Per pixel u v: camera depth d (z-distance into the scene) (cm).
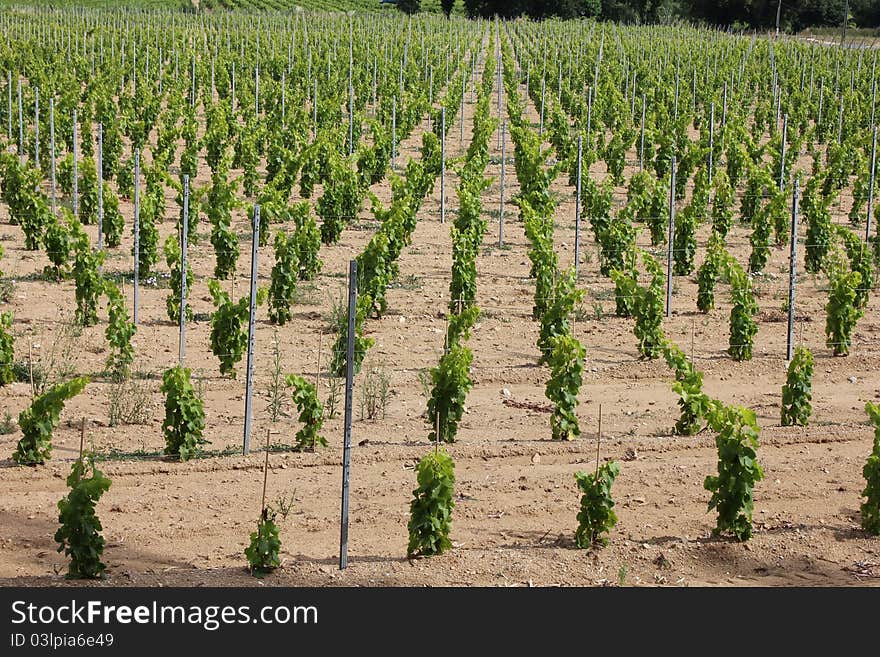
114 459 1255
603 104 4069
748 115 4503
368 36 5834
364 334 1769
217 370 1582
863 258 2059
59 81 4125
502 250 2361
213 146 3105
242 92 4031
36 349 1622
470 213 2219
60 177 2705
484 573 1005
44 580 965
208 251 2283
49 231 1973
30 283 1977
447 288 2053
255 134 3206
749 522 1084
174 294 1766
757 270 2217
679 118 3662
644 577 1016
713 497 1081
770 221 2217
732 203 2555
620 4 8975
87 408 1413
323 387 1525
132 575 979
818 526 1133
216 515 1127
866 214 2758
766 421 1455
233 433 1352
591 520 1059
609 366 1652
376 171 3044
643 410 1488
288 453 1284
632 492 1212
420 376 1510
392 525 1116
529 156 2725
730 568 1045
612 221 2289
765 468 1286
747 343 1709
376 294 1828
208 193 2336
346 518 1000
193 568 1005
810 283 2189
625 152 3416
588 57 5259
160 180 2488
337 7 9988
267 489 1193
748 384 1622
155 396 1472
